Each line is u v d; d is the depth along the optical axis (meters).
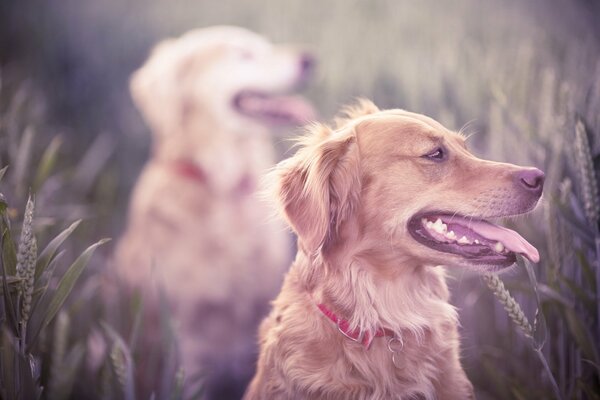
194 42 5.31
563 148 3.03
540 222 3.17
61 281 2.22
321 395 2.36
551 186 3.00
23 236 2.14
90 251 2.25
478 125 4.98
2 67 6.91
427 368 2.47
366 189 2.50
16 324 2.14
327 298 2.45
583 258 2.64
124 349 2.68
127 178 6.28
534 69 4.02
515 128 3.65
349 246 2.49
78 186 5.33
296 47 8.02
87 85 7.50
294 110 5.46
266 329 2.70
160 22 8.25
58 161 5.35
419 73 6.01
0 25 7.66
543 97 3.37
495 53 5.62
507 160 3.76
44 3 7.94
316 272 2.48
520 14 7.12
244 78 5.17
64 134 6.47
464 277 3.86
